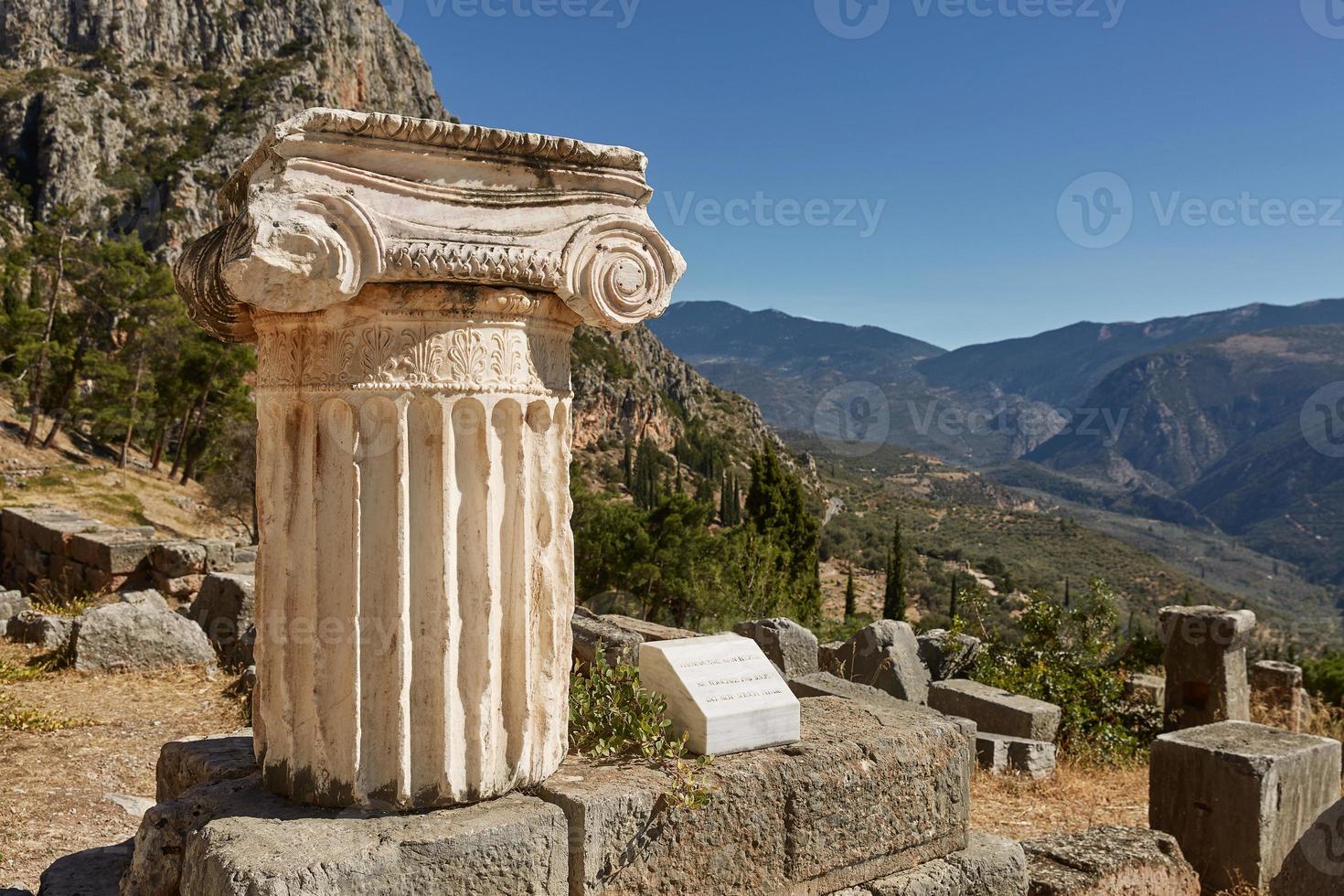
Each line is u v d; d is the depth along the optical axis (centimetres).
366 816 289
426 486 294
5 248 7269
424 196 286
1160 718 959
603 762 341
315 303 275
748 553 1817
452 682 296
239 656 923
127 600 1061
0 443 3559
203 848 272
